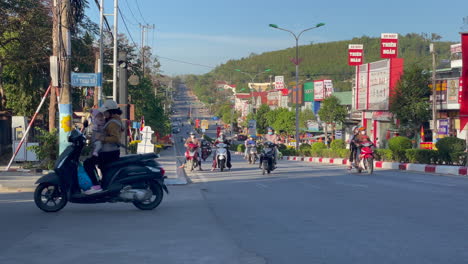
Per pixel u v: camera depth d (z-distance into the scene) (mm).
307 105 87500
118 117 9531
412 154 24828
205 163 33281
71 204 10656
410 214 8914
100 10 27531
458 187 14062
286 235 7148
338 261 5590
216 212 9531
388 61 48875
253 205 10531
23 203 10875
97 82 17438
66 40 16125
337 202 10812
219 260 5738
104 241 6812
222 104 191500
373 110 52625
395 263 5445
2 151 30453
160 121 61094
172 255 5988
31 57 30203
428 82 42625
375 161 27312
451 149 22078
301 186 14844
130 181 9328
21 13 29203
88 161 9430
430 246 6254
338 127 69688
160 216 9039
